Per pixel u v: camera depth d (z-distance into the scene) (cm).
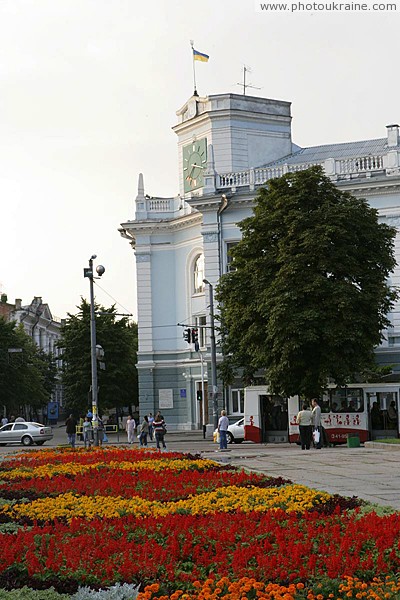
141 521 1388
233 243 6309
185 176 6844
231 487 1856
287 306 4294
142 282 6819
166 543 1221
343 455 3164
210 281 6288
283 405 4866
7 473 2488
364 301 4384
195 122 6775
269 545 1136
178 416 6706
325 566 1029
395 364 5434
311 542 1153
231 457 3225
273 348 4344
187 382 6675
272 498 1647
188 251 6694
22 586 1000
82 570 1041
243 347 4609
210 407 6250
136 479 2098
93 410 4847
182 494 1789
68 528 1355
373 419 4553
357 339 4303
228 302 4600
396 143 6612
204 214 6322
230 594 909
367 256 4547
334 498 1636
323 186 4584
